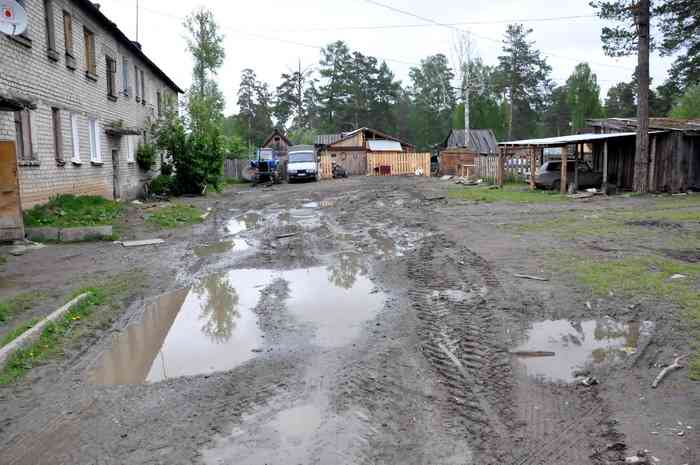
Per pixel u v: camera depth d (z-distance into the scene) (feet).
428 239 38.68
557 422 12.89
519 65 208.95
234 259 34.32
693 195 63.36
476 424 12.92
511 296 22.98
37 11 46.75
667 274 24.94
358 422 13.12
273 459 11.60
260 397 14.65
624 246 32.17
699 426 12.28
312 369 16.43
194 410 14.01
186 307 23.97
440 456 11.62
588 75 206.90
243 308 23.58
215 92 123.24
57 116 51.47
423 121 249.14
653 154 66.69
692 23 75.82
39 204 46.52
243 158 137.80
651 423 12.55
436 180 115.55
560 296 22.50
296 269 31.24
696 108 155.22
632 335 18.19
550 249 32.14
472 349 17.62
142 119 86.43
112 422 13.48
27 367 17.10
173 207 62.69
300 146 131.13
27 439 12.75
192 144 87.30
